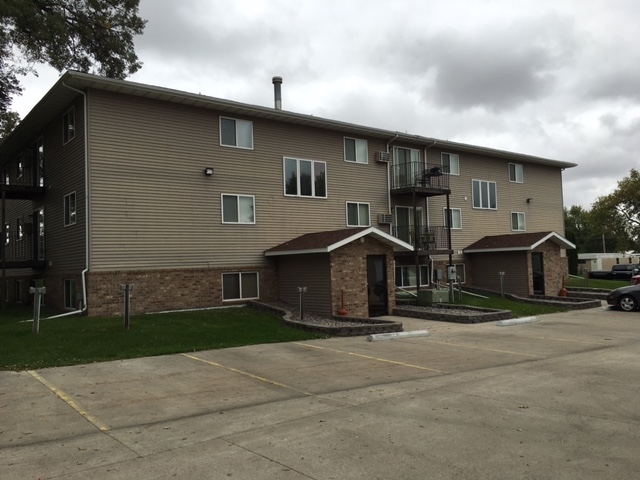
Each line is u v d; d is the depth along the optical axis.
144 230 16.83
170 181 17.50
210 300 18.12
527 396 7.43
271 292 19.66
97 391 7.89
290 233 20.52
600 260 57.94
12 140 21.70
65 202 17.67
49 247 19.22
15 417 6.54
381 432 5.83
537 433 5.73
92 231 15.83
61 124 18.11
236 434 5.83
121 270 16.28
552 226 34.06
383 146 24.31
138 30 24.52
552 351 11.52
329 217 21.86
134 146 16.83
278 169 20.34
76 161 16.77
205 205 18.25
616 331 14.75
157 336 12.43
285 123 20.72
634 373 8.97
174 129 17.73
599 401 7.09
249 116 19.66
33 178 20.88
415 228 23.12
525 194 32.41
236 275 18.94
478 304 21.52
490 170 30.25
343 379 8.78
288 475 4.61
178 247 17.53
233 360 10.45
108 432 5.96
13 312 18.72
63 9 22.52
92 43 23.55
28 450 5.35
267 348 11.88
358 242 18.27
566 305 21.19
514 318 17.64
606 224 56.81
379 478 4.52
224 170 18.81
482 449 5.23
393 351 11.62
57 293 18.45
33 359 9.89
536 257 26.69
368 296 18.75
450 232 26.42
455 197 28.09
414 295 23.67
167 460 5.02
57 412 6.77
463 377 8.87
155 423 6.32
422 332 14.12
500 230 30.47
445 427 5.99
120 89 16.34
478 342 12.96
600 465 4.75
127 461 5.01
